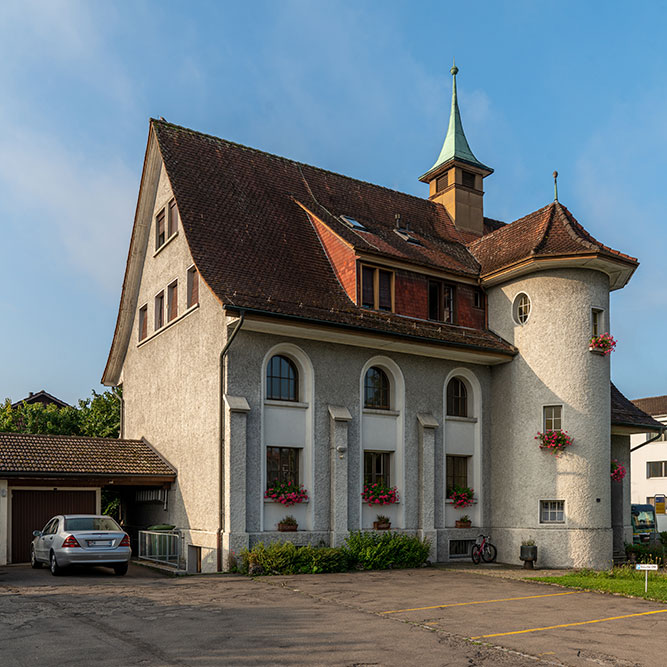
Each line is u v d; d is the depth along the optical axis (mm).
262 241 21391
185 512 20484
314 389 19656
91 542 16906
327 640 9922
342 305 20516
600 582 16391
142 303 26094
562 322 21969
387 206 27500
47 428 33031
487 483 22953
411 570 18938
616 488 25484
